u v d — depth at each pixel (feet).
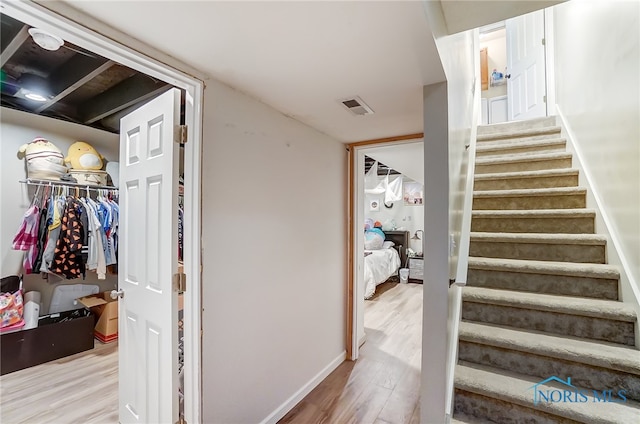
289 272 6.98
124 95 8.55
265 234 6.23
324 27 3.67
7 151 9.27
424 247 5.09
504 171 9.58
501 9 4.32
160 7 3.29
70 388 7.47
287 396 6.92
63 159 9.95
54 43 4.03
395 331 12.08
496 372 5.45
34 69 7.44
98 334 10.36
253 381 5.92
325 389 7.88
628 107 5.50
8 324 8.23
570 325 5.63
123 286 5.99
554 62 11.89
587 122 7.80
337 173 9.16
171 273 4.75
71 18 3.34
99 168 10.62
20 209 9.46
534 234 7.17
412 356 9.87
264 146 6.19
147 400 5.22
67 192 10.24
